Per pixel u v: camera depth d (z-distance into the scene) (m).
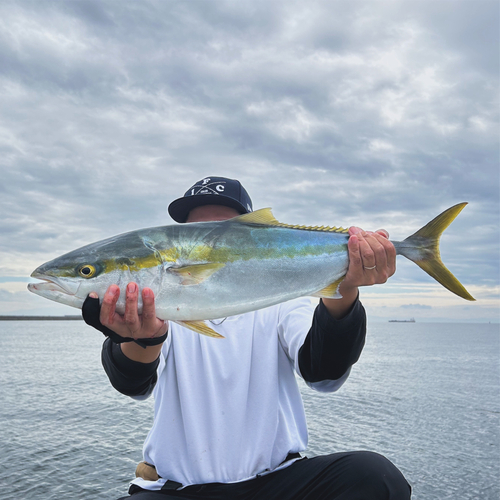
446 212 0.87
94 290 0.74
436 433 2.57
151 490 0.84
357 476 0.74
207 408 0.88
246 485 0.82
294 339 0.90
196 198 1.05
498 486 1.83
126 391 0.87
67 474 1.86
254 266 0.79
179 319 0.76
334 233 0.83
